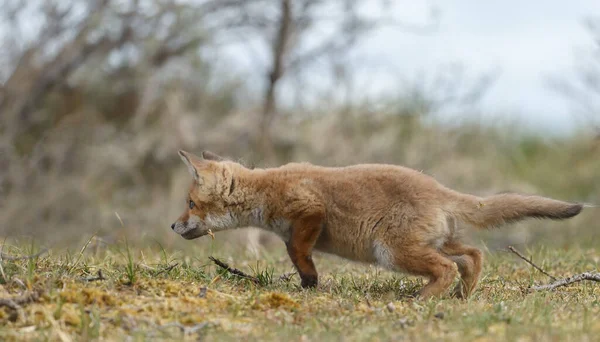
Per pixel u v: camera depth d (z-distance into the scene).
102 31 22.14
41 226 19.84
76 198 21.11
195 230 10.39
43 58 22.11
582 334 7.07
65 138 22.89
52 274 8.64
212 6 22.83
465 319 7.57
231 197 10.08
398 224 9.28
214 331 7.31
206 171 10.20
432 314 7.92
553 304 8.45
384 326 7.52
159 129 23.62
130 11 22.17
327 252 9.88
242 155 23.09
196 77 24.67
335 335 7.18
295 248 9.62
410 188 9.37
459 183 23.66
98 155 22.78
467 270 9.52
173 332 7.21
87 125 23.38
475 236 17.64
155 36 22.50
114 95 24.09
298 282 10.34
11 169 20.91
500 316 7.69
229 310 7.94
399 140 24.02
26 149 22.64
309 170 9.89
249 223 10.20
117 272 9.24
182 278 9.21
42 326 7.16
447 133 25.08
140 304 7.84
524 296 9.19
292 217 9.65
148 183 22.81
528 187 24.09
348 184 9.55
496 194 9.55
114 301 7.80
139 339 6.87
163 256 11.24
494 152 25.55
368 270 11.09
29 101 22.23
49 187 21.06
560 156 26.20
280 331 7.27
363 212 9.42
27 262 9.22
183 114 23.73
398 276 10.72
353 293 9.05
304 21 23.03
